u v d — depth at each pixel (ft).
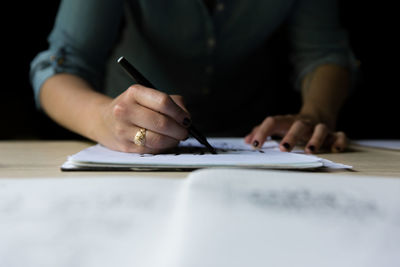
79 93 2.30
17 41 5.87
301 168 1.40
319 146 1.98
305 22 3.68
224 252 0.63
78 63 2.71
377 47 5.79
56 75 2.59
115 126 1.68
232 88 3.76
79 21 2.68
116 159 1.42
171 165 1.38
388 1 5.65
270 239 0.67
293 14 3.72
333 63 3.43
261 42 3.57
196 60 3.40
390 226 0.72
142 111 1.62
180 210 0.75
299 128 1.99
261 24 3.33
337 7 3.82
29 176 1.30
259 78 3.91
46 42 5.91
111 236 0.68
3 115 5.91
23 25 5.84
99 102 2.07
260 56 3.82
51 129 5.85
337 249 0.66
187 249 0.63
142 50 3.43
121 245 0.66
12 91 5.96
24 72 5.95
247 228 0.69
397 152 2.12
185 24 3.12
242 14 3.19
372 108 5.87
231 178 0.91
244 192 0.83
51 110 2.41
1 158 1.79
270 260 0.63
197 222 0.70
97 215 0.75
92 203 0.80
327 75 3.27
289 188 0.87
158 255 0.63
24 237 0.68
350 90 3.71
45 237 0.68
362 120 5.90
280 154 1.65
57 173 1.36
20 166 1.54
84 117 2.03
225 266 0.61
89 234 0.69
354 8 5.70
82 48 2.74
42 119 5.92
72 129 2.25
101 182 0.92
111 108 1.75
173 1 2.98
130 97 1.65
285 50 4.27
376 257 0.64
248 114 4.00
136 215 0.74
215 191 0.82
